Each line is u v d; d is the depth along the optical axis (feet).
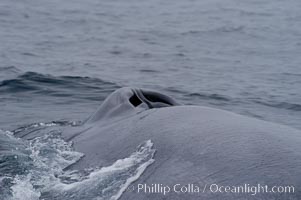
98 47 363.56
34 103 191.83
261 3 625.82
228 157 73.00
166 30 450.30
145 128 87.92
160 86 254.47
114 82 245.04
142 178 76.02
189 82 268.82
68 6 539.70
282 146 73.82
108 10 537.65
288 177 66.28
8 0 536.83
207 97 236.02
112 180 78.95
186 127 83.87
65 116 168.86
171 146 79.92
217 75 292.81
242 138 76.89
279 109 218.79
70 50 346.33
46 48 346.33
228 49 385.91
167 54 353.31
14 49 331.98
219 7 591.37
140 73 285.64
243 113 209.15
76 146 95.30
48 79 232.53
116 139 89.45
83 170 86.02
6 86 217.15
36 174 89.56
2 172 91.35
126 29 444.55
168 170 74.90
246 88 260.01
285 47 398.83
